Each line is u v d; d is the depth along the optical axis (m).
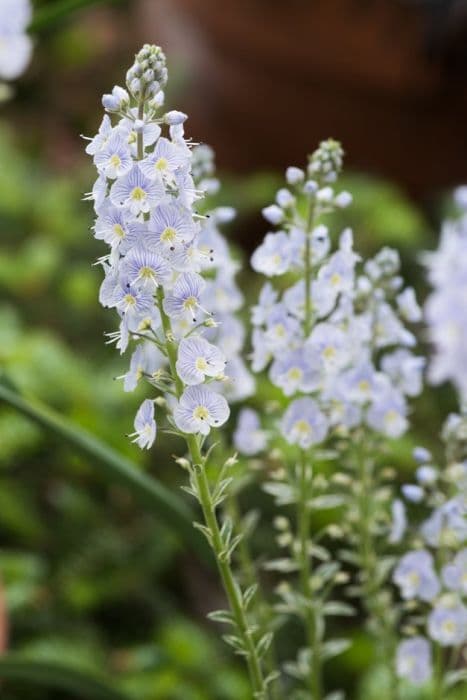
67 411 0.94
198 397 0.48
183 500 0.90
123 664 0.81
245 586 0.63
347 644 0.60
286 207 0.55
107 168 0.46
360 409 0.58
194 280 0.47
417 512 0.89
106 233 0.47
